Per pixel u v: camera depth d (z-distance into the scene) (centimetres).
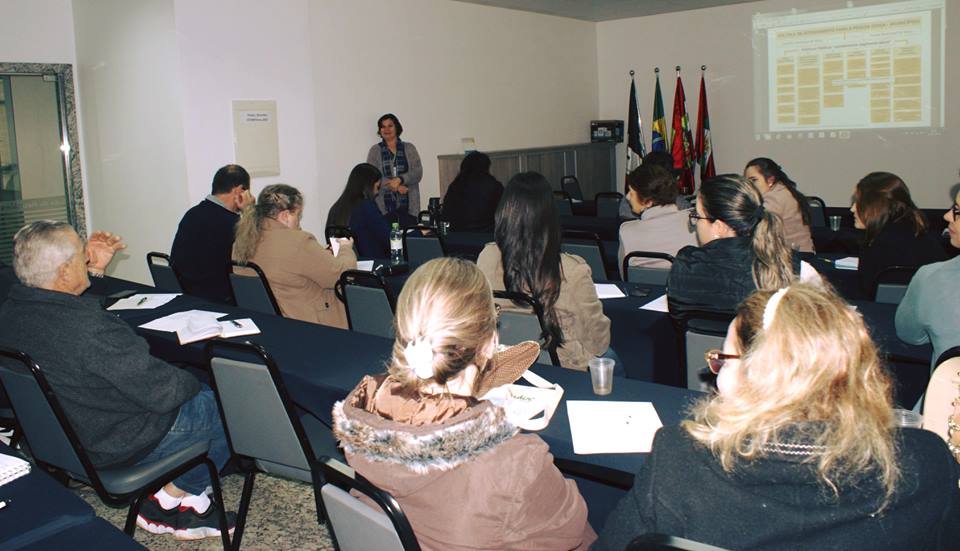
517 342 265
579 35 1002
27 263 228
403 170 729
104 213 632
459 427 128
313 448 241
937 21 827
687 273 256
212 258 418
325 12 682
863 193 382
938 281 227
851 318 116
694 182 984
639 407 197
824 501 109
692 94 977
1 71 577
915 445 113
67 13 617
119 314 311
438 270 143
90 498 304
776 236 247
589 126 1033
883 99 867
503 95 890
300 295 368
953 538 112
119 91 597
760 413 113
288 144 633
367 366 240
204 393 256
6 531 149
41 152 612
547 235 253
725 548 112
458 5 820
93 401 222
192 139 564
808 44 898
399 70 759
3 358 222
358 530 142
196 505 265
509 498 128
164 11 552
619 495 218
